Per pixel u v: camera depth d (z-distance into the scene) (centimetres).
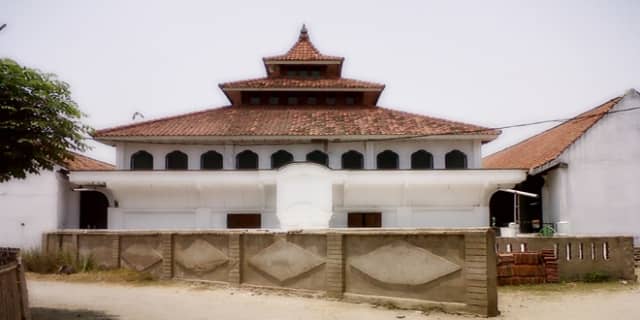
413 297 1291
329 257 1448
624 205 2794
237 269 1691
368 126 2942
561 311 1279
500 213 3200
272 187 2778
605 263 1783
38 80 1157
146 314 1320
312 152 2914
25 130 1137
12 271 1036
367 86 3266
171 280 1905
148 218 2844
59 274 2170
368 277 1380
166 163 2941
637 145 2834
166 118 3145
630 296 1506
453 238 1234
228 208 2823
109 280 1962
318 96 3400
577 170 2795
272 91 3334
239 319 1228
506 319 1174
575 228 2764
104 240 2234
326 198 2566
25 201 2702
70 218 2930
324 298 1443
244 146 2920
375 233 1364
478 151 2906
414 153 2922
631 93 2862
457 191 2766
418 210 2803
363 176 2681
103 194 3122
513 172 2708
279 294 1552
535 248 1794
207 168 2930
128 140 2880
